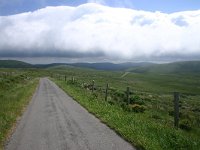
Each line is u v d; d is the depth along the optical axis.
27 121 17.80
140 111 23.88
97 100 29.61
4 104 23.61
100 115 19.78
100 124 17.05
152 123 17.27
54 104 27.09
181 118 22.52
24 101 28.22
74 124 17.02
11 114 19.30
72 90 44.31
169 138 13.16
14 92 36.44
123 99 31.48
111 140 13.16
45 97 33.97
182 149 11.76
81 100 29.67
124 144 12.46
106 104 26.16
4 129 14.72
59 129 15.52
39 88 50.56
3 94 32.00
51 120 18.31
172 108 29.98
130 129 14.93
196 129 17.83
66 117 19.55
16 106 23.52
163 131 14.62
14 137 13.52
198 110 34.72
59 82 73.56
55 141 12.91
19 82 59.75
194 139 13.72
